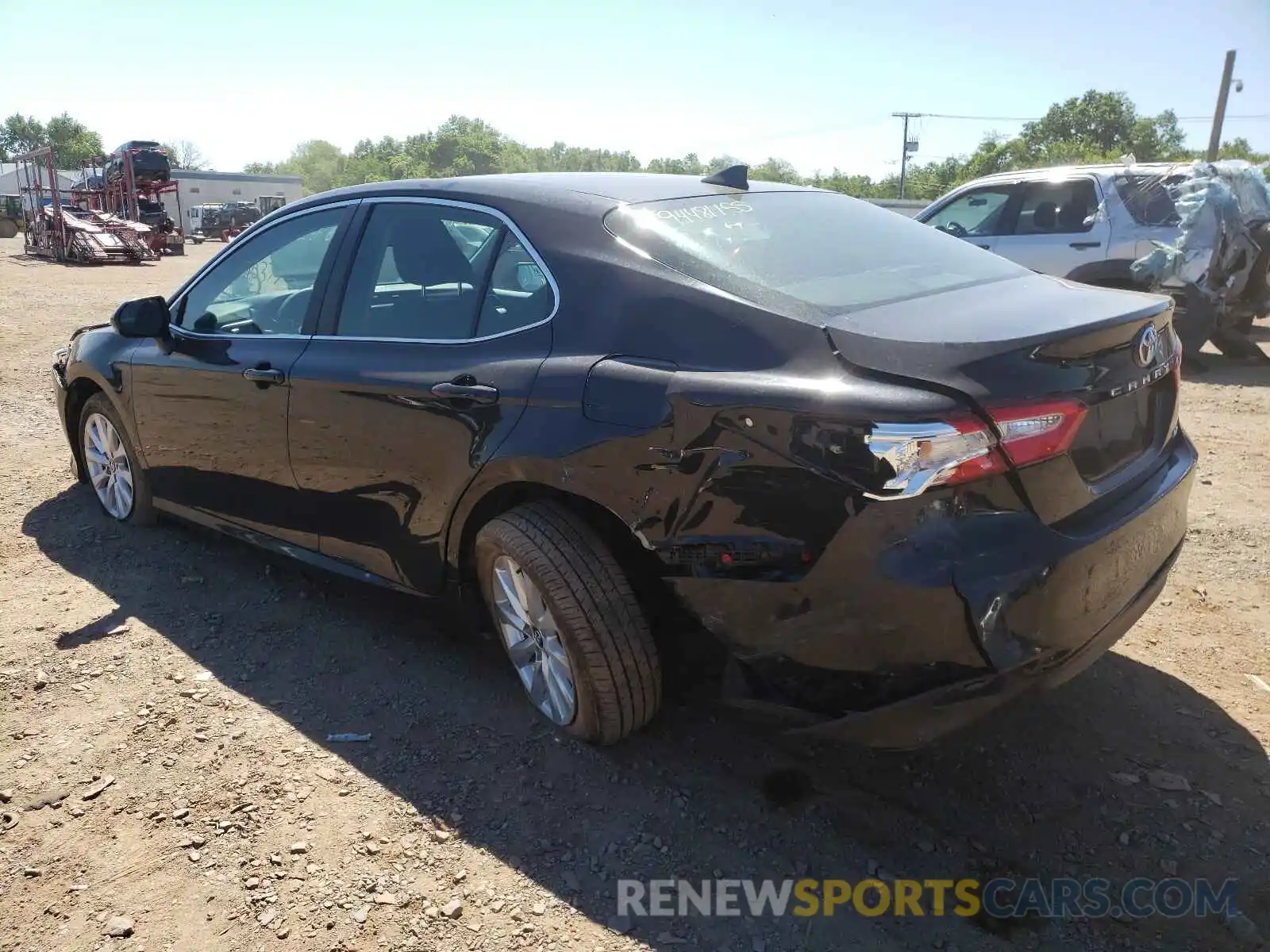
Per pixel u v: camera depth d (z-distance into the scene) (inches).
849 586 88.9
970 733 120.3
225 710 127.1
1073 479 94.2
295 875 97.7
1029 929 90.7
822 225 128.0
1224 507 196.5
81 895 95.6
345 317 138.4
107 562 174.2
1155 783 110.7
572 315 111.3
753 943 89.1
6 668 137.3
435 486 122.0
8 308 552.7
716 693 106.6
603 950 88.5
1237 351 368.2
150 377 167.5
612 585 108.8
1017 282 119.3
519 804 108.1
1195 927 90.6
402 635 147.1
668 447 98.0
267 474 148.6
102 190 1307.8
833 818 105.6
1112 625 101.0
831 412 88.0
